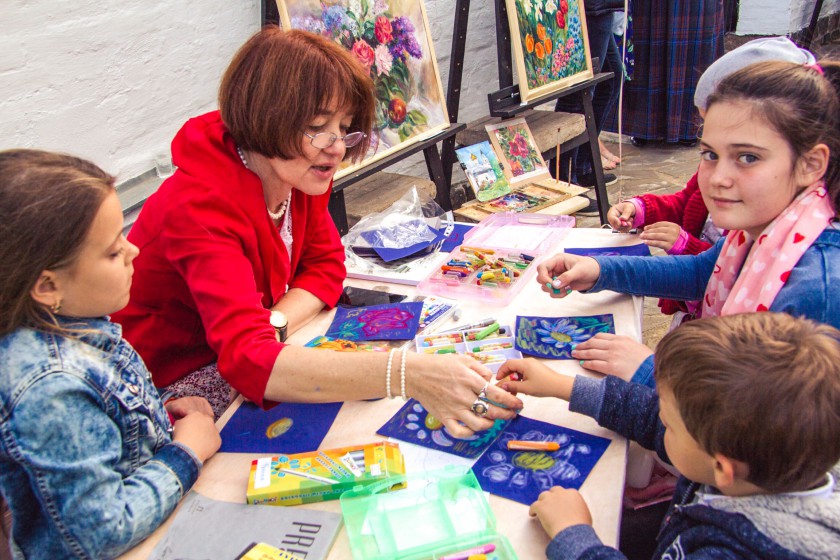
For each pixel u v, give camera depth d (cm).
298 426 133
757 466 87
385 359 128
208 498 117
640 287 167
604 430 126
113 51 228
